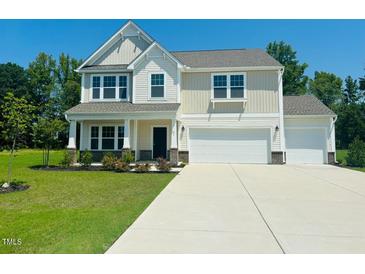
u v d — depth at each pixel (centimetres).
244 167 1503
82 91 1842
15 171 1310
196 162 1766
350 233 457
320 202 678
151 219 532
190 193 784
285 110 1809
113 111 1595
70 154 1580
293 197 735
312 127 1752
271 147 1720
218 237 438
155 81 1741
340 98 5525
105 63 1916
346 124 4481
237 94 1761
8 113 948
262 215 562
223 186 898
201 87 1797
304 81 4753
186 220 527
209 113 1777
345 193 789
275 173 1238
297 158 1752
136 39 1905
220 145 1762
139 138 1795
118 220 523
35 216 549
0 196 746
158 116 1561
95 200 698
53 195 760
